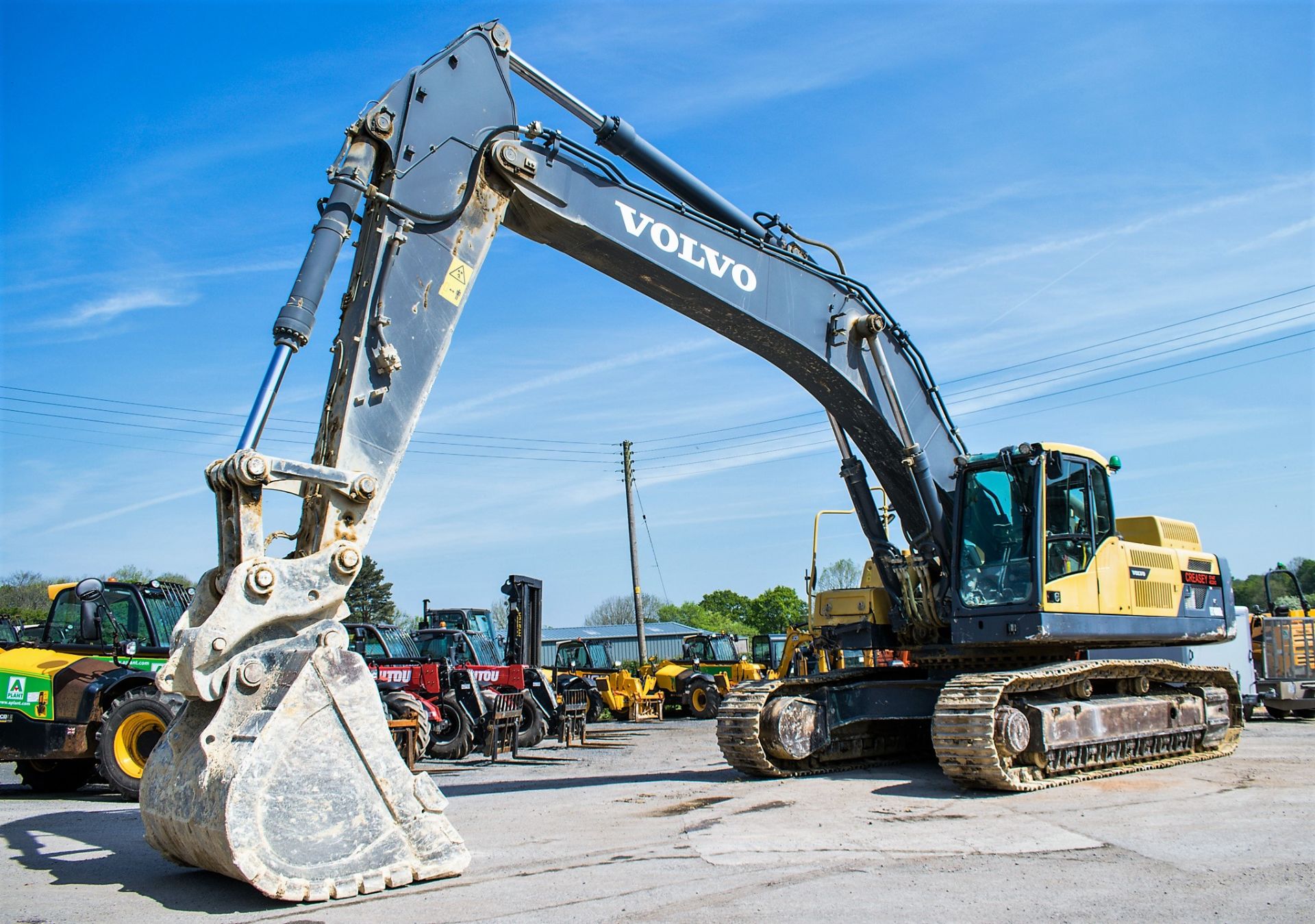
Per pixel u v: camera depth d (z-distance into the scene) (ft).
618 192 28.68
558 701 63.16
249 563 19.34
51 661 40.01
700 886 18.95
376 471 22.58
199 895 19.21
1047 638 32.76
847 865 20.66
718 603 322.96
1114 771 34.12
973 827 24.85
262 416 20.49
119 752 37.40
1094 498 36.14
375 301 23.43
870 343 34.27
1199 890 18.25
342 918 16.96
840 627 39.88
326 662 18.98
